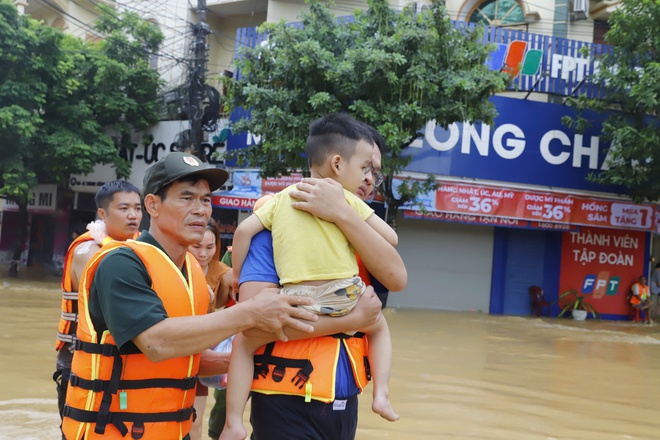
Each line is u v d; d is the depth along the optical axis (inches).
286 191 101.0
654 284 699.4
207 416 220.8
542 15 686.5
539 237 673.6
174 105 720.3
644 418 246.8
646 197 616.4
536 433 218.2
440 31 500.1
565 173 642.2
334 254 95.3
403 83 478.0
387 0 512.1
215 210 719.7
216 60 778.2
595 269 677.3
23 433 189.9
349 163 103.1
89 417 90.2
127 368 90.7
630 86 584.7
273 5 716.0
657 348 462.0
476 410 245.1
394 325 514.9
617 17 577.9
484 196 618.8
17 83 649.0
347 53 482.9
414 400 255.9
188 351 87.1
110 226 148.6
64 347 135.9
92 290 93.0
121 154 743.1
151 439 90.7
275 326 90.4
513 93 647.1
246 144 645.3
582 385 307.3
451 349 402.0
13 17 655.8
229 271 160.7
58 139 666.2
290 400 96.4
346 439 100.8
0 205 936.9
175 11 778.2
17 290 607.5
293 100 493.7
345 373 99.2
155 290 92.0
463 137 620.4
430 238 668.1
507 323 577.3
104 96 699.4
